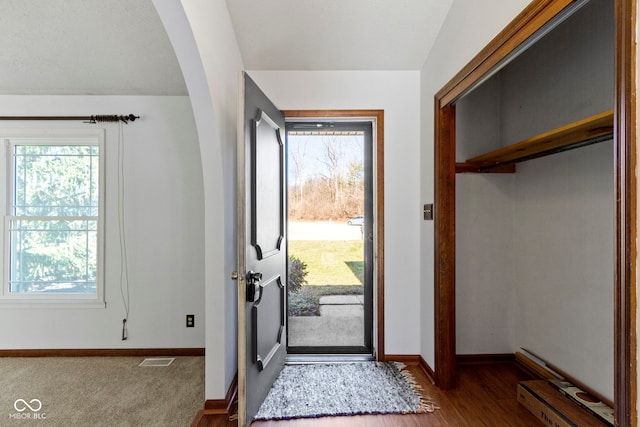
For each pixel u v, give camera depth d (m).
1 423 1.86
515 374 2.38
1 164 2.81
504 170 2.53
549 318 2.21
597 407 1.73
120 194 2.80
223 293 1.93
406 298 2.59
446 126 2.17
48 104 2.77
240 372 1.71
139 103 2.80
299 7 2.03
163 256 2.81
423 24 2.16
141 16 2.06
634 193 0.85
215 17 1.77
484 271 2.56
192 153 2.81
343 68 2.54
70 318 2.79
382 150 2.58
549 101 2.15
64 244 2.87
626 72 0.87
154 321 2.81
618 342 0.90
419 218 2.58
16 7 1.97
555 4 1.19
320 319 2.74
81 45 2.26
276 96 2.56
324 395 2.09
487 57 1.62
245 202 1.74
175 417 1.92
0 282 2.80
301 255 2.74
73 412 1.97
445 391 2.15
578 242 1.98
